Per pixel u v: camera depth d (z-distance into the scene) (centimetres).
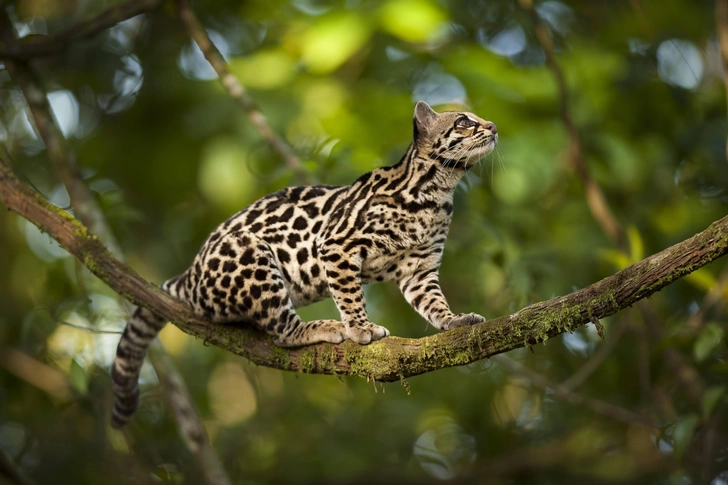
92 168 1369
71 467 1111
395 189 846
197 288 796
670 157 1265
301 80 1248
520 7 1281
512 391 1341
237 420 1376
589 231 1234
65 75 1352
